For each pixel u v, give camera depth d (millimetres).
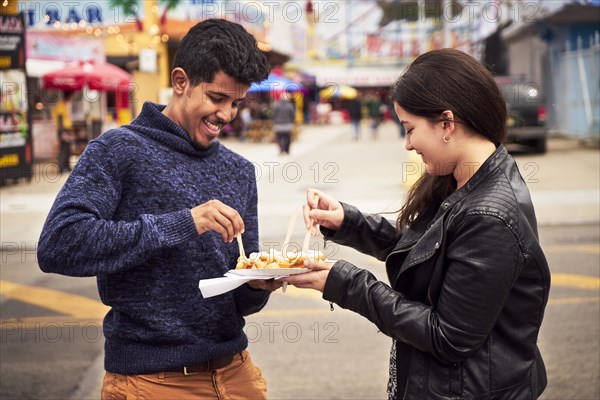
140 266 2043
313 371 4383
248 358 2312
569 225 8508
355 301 1886
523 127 14469
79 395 4070
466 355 1763
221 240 2148
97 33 13727
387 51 25938
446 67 1832
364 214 2311
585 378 4199
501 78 12367
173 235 1897
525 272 1785
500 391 1805
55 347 4805
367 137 25594
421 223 2014
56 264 1913
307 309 5629
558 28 19453
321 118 33844
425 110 1832
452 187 1982
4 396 3957
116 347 2096
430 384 1826
